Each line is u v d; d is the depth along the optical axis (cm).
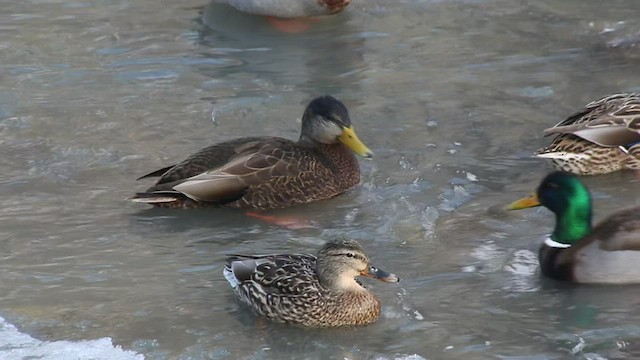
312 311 1126
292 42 1934
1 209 1394
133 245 1308
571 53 1848
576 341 1089
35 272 1246
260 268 1167
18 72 1820
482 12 2036
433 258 1262
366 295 1134
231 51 1900
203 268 1255
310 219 1372
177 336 1118
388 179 1464
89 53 1894
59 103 1706
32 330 1129
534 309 1149
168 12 2066
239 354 1085
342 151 1454
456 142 1562
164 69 1828
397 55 1872
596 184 1434
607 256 1171
